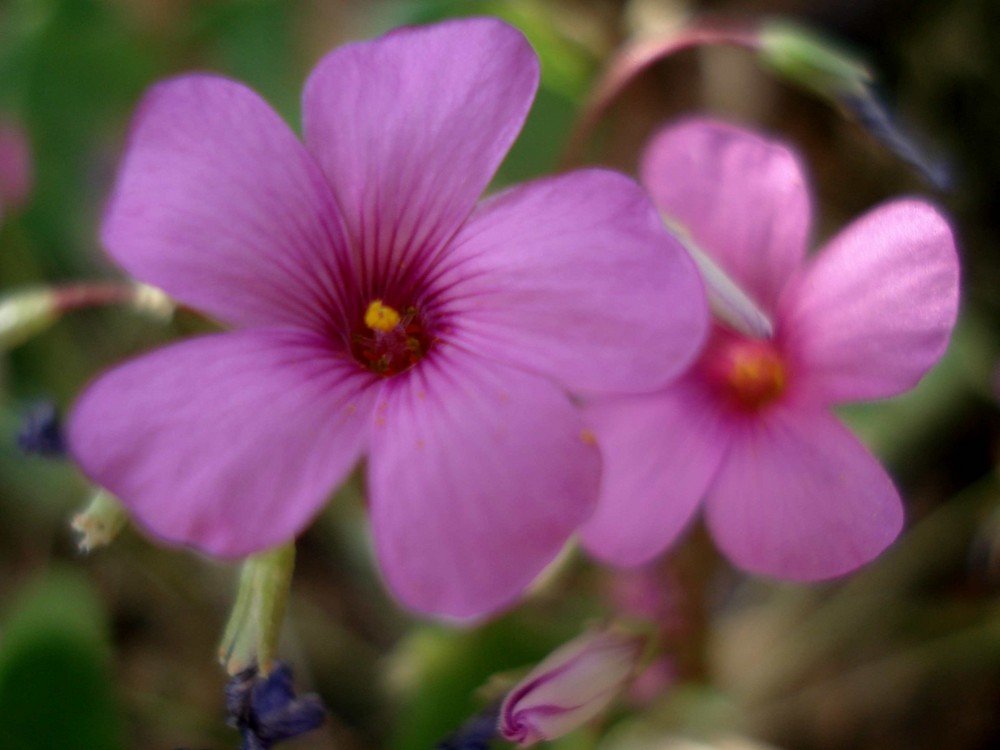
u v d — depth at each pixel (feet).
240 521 0.26
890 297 0.28
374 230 0.28
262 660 0.27
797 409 0.29
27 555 0.40
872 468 0.28
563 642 0.34
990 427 0.38
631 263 0.26
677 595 0.35
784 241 0.30
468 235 0.28
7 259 0.40
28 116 0.40
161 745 0.38
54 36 0.40
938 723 0.37
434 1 0.37
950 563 0.38
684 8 0.42
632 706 0.35
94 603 0.35
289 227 0.28
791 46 0.33
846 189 0.41
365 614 0.39
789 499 0.29
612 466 0.30
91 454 0.26
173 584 0.38
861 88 0.33
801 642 0.37
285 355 0.27
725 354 0.31
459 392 0.27
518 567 0.26
